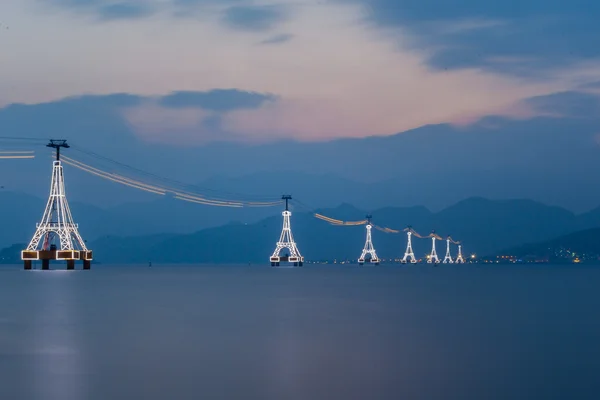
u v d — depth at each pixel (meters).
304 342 72.62
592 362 60.38
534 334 79.25
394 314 104.62
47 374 55.53
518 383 51.75
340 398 47.12
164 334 79.94
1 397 47.62
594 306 120.56
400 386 50.62
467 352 65.75
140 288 184.25
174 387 50.53
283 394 48.28
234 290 175.00
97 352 66.38
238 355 63.81
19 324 91.06
